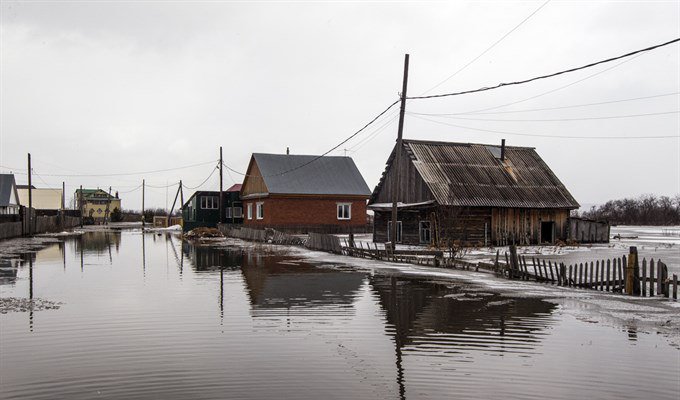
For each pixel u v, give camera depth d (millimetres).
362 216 56125
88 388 7719
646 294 15750
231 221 64625
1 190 67062
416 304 14125
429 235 35500
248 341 10250
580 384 7824
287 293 15992
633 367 8602
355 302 14477
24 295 15578
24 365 8773
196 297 15273
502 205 34562
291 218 53469
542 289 16734
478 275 20516
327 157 59156
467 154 38906
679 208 84500
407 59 25844
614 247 32906
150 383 7910
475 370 8484
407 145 37781
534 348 9734
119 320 12062
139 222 119188
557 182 38562
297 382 7945
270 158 57156
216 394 7473
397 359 9094
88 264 24562
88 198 130500
